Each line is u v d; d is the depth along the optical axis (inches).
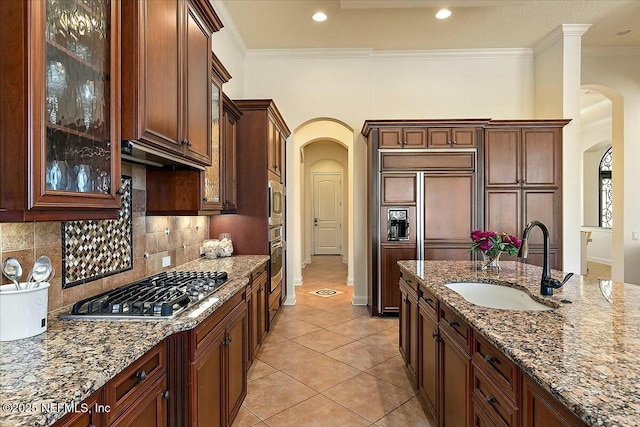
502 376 49.7
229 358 81.6
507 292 86.9
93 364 41.4
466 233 171.0
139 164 87.5
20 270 52.8
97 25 52.9
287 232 199.5
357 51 194.2
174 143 70.9
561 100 174.7
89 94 51.1
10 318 48.6
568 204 174.9
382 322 166.9
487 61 197.6
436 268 109.3
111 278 78.2
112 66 54.3
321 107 197.2
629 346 45.4
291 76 197.2
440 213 172.1
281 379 110.9
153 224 98.3
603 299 70.1
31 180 40.4
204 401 65.3
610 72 201.2
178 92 72.8
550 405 38.0
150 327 55.1
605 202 382.0
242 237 146.3
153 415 52.1
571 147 174.1
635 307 64.3
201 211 96.3
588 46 194.9
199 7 83.3
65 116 46.3
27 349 45.9
